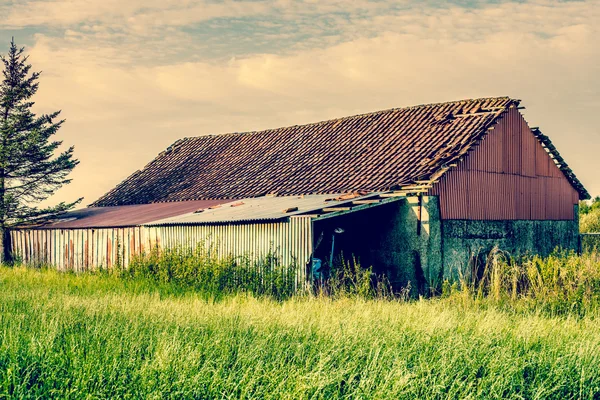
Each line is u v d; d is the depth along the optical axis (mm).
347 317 12281
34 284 19578
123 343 9500
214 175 32812
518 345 10297
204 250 22844
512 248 26281
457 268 23094
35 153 35812
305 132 33344
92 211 33531
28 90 36812
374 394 7699
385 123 30016
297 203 23375
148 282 21047
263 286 20578
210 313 12836
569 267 16656
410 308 13922
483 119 26109
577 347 10016
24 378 7945
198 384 7848
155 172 36438
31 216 34344
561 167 29953
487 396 8062
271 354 9344
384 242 22875
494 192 25594
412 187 22422
